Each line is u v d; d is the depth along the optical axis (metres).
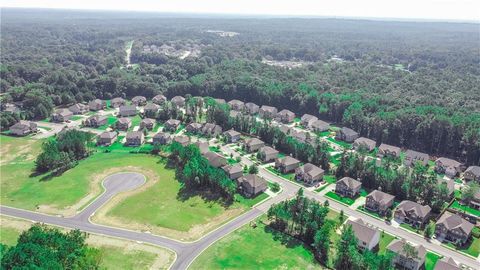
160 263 107.94
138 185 154.50
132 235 121.00
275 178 164.38
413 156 185.62
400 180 149.38
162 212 134.75
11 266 89.25
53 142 174.75
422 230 128.50
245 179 151.25
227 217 132.88
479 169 170.25
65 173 163.62
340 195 150.62
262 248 116.25
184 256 111.50
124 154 185.38
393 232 127.12
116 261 107.88
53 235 102.75
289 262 110.31
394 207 142.25
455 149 198.62
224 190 145.75
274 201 144.38
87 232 121.50
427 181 146.62
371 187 156.88
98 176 161.50
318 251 111.75
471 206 145.62
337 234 123.62
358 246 116.56
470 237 125.44
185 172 154.00
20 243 99.31
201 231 124.38
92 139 198.12
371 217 135.75
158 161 177.75
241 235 122.50
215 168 155.50
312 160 176.75
